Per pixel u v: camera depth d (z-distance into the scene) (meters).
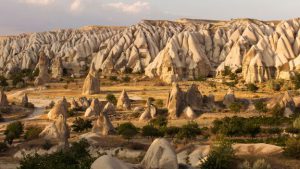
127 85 141.12
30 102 112.62
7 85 151.62
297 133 61.44
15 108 100.19
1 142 59.28
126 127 63.78
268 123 70.44
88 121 73.44
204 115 82.75
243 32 181.38
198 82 139.38
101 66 189.25
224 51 176.88
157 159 31.86
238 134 60.38
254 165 34.53
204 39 184.25
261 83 129.62
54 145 55.56
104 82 149.38
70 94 124.56
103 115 68.12
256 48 139.50
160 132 61.66
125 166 28.38
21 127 71.00
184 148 48.59
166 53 152.25
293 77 125.69
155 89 129.00
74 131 72.00
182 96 86.00
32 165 35.53
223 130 60.69
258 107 83.75
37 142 56.38
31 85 146.00
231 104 85.00
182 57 160.62
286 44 145.38
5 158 52.19
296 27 163.12
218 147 36.66
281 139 54.59
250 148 45.06
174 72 147.25
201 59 159.62
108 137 60.66
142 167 31.98
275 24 199.00
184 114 82.88
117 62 187.62
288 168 34.69
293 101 83.94
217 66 169.62
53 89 135.12
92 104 90.25
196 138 61.09
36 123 82.38
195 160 44.06
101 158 27.89
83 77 167.38
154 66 160.25
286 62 137.25
